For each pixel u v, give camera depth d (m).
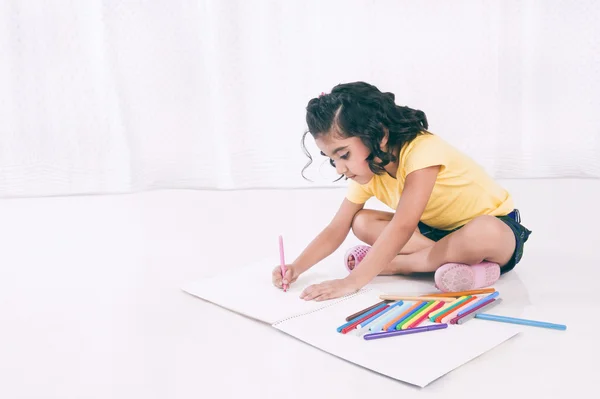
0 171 2.33
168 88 2.38
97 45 2.31
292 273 1.36
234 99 2.37
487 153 2.41
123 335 1.18
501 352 1.07
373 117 1.24
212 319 1.23
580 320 1.18
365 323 1.16
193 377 1.03
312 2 2.34
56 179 2.36
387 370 1.01
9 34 2.27
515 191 2.16
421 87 2.39
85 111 2.34
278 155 2.40
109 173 2.36
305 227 1.83
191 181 2.40
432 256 1.36
